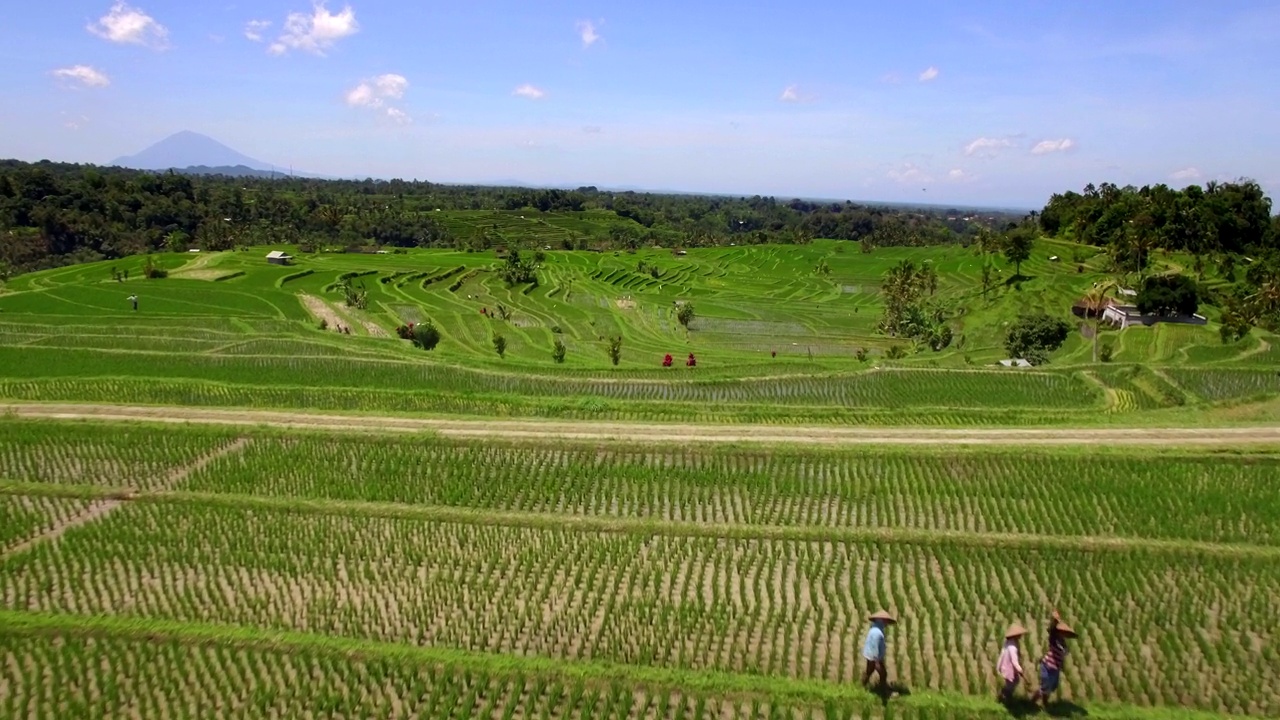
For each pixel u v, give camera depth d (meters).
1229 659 21.20
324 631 22.70
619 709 19.48
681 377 51.16
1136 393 46.31
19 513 29.62
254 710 19.52
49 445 35.25
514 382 50.25
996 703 19.38
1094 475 31.75
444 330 89.56
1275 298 77.06
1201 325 76.31
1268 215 124.62
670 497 30.84
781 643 22.14
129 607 23.91
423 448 35.19
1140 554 26.16
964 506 29.78
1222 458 32.62
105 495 30.84
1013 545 26.72
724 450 34.31
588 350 81.38
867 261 182.12
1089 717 18.88
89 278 118.94
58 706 19.62
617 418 40.41
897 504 30.17
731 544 27.36
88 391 44.66
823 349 91.50
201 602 24.22
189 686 20.42
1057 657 18.78
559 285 137.25
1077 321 87.12
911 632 22.52
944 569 25.53
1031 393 46.25
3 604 24.03
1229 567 25.36
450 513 29.44
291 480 32.31
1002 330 88.94
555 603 24.08
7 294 102.56
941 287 130.50
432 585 25.00
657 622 22.97
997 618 23.00
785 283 159.88
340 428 37.03
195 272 121.44
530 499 30.75
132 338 65.25
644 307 120.81
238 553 26.95
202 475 32.66
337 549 27.16
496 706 19.77
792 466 33.44
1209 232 112.50
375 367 52.50
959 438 35.75
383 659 21.12
